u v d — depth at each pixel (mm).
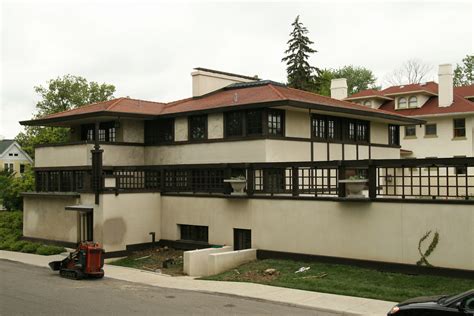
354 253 16141
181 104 26781
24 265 19734
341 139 25484
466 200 13984
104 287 15086
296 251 17594
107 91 48375
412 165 15031
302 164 17625
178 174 22234
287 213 17859
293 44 52344
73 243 22672
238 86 27359
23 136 65250
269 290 13891
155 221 22406
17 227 29078
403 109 40594
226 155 22625
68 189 24906
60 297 13570
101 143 24188
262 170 19828
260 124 21547
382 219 15539
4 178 42969
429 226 14609
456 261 14125
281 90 24062
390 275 14836
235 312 11570
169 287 14969
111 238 20656
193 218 21234
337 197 16547
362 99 43094
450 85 38344
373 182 15812
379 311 11359
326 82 61938
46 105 46812
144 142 26281
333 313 11398
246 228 19156
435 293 12820
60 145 25188
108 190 20656
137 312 11703
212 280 15914
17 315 11625
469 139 36781
